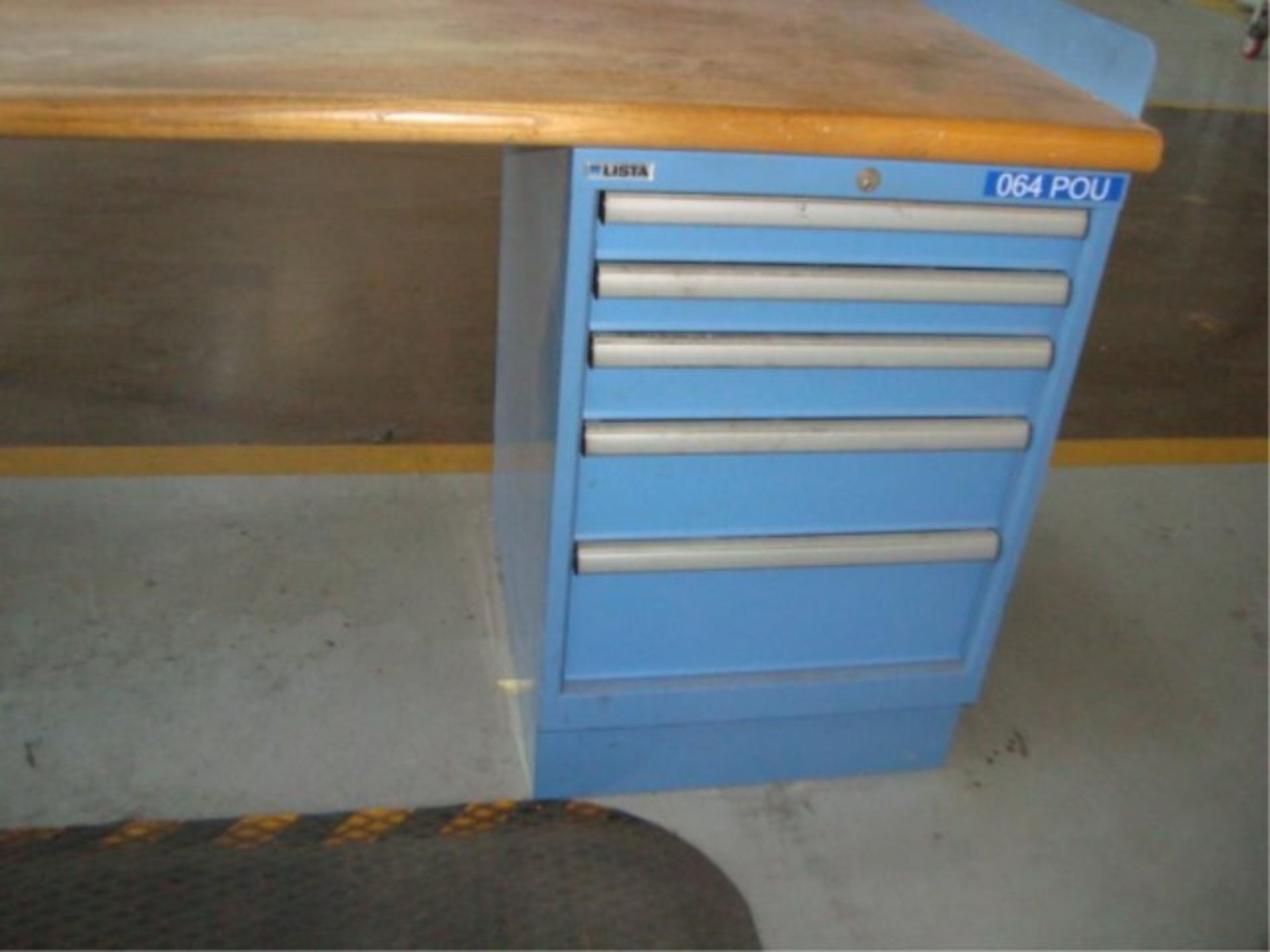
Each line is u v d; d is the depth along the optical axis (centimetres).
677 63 119
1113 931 138
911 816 151
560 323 114
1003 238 118
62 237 296
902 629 142
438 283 289
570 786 149
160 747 152
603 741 144
